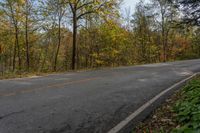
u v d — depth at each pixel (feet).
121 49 136.56
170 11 138.00
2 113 21.34
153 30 158.10
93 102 25.61
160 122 19.69
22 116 20.58
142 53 157.89
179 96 28.71
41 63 132.77
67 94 29.45
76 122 19.43
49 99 26.66
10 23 93.66
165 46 157.69
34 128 17.97
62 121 19.56
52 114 21.25
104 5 78.43
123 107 23.91
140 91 31.91
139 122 19.89
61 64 136.67
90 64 130.31
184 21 68.85
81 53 130.62
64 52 140.05
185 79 43.37
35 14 91.61
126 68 66.69
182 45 170.30
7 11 89.56
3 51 117.39
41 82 39.42
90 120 19.95
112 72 55.52
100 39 122.72
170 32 159.63
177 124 18.74
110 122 19.62
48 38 112.06
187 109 19.42
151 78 44.60
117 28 112.37
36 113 21.47
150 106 24.53
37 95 28.73
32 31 96.94
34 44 121.49
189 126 16.38
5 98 27.04
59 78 44.93
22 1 87.71
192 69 61.05
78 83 38.34
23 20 92.02
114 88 33.94
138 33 157.58
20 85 36.22
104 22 94.38
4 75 52.60
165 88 34.32
